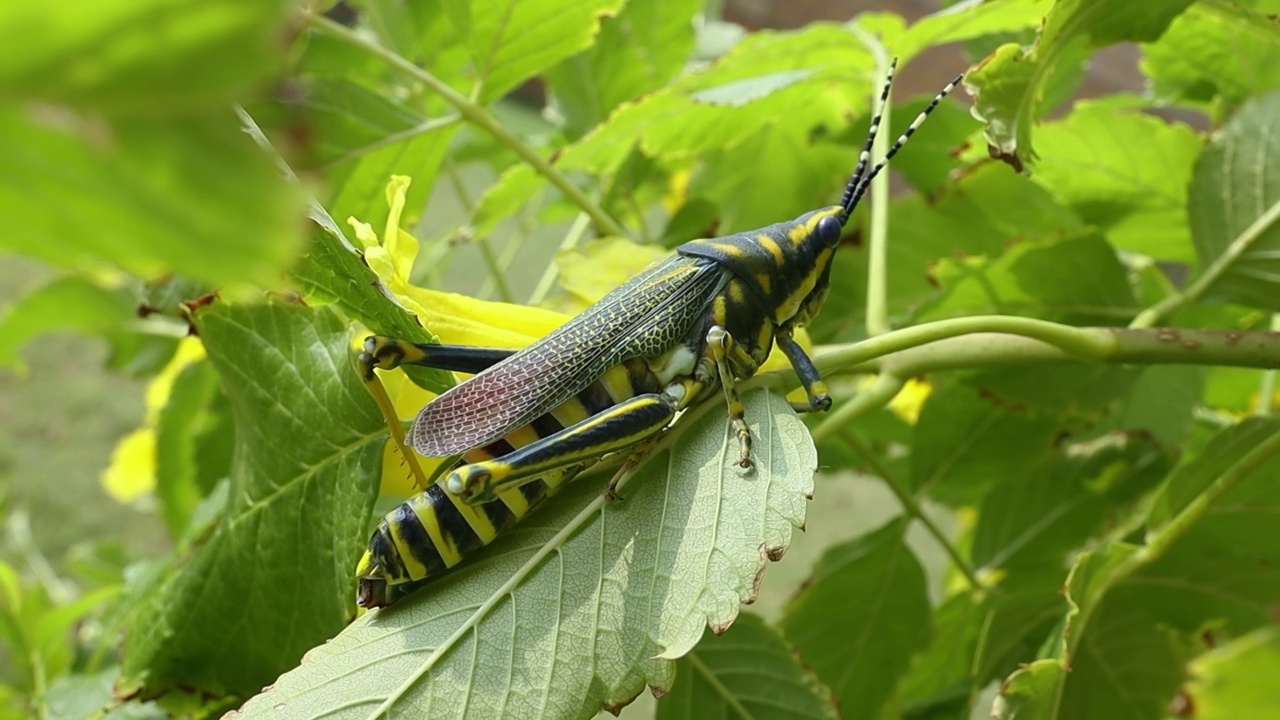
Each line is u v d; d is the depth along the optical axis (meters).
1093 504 0.15
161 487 0.18
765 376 0.10
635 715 0.24
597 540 0.09
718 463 0.09
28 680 0.16
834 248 0.10
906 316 0.15
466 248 0.35
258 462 0.10
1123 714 0.12
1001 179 0.14
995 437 0.15
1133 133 0.13
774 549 0.08
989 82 0.10
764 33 0.14
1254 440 0.11
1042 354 0.10
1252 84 0.14
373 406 0.10
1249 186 0.12
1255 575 0.11
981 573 0.15
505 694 0.08
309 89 0.12
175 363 0.20
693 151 0.15
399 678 0.08
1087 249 0.13
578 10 0.13
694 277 0.09
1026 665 0.10
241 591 0.10
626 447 0.09
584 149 0.14
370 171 0.12
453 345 0.09
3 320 0.14
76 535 0.29
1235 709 0.06
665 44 0.17
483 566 0.09
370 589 0.09
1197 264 0.12
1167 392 0.15
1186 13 0.13
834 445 0.17
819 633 0.14
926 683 0.15
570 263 0.11
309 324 0.10
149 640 0.11
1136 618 0.12
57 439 0.33
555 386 0.09
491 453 0.09
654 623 0.08
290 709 0.08
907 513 0.14
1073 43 0.10
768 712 0.11
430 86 0.13
